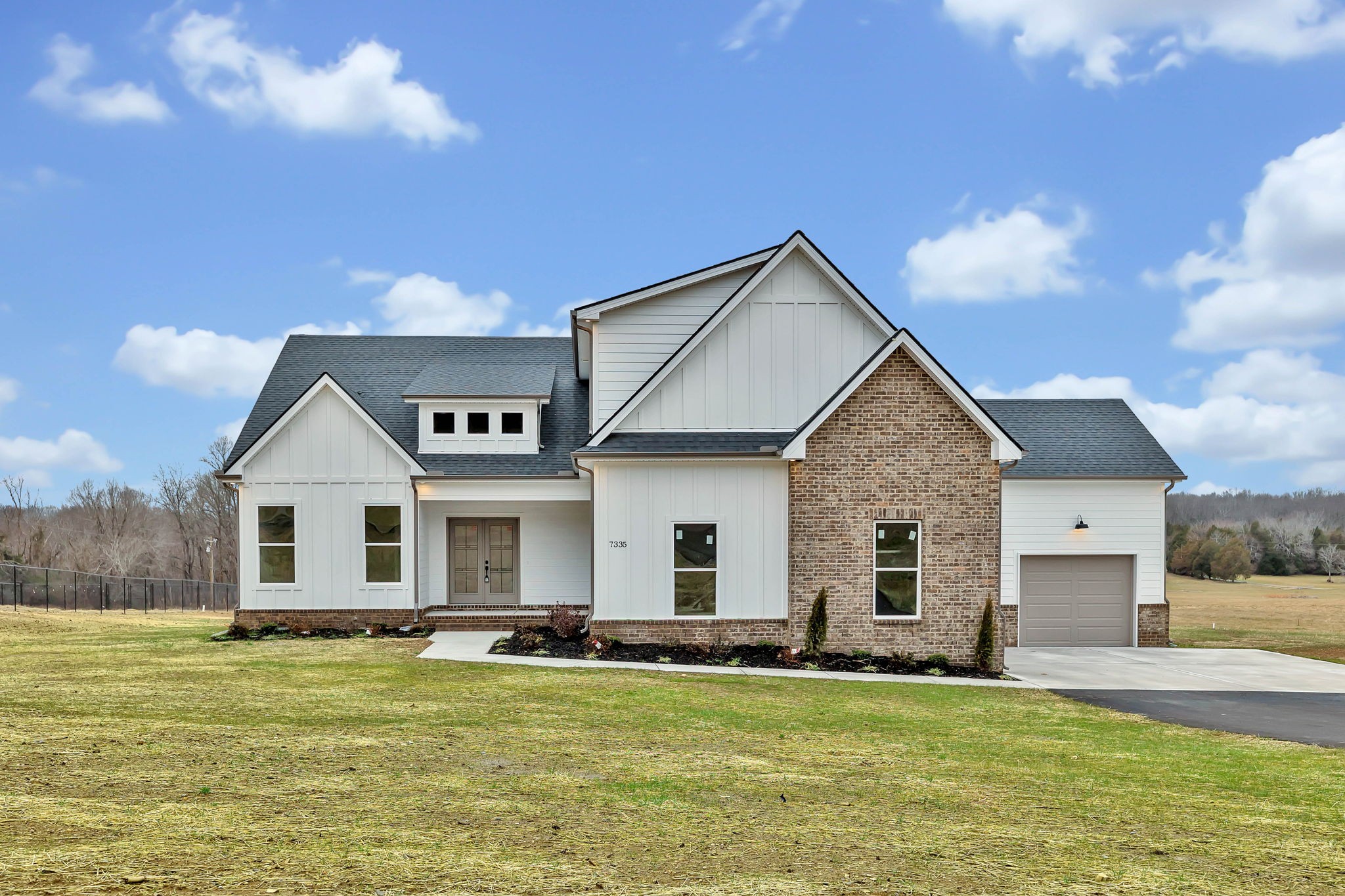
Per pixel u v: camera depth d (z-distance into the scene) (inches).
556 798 263.7
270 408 848.9
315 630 748.6
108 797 246.8
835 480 648.4
